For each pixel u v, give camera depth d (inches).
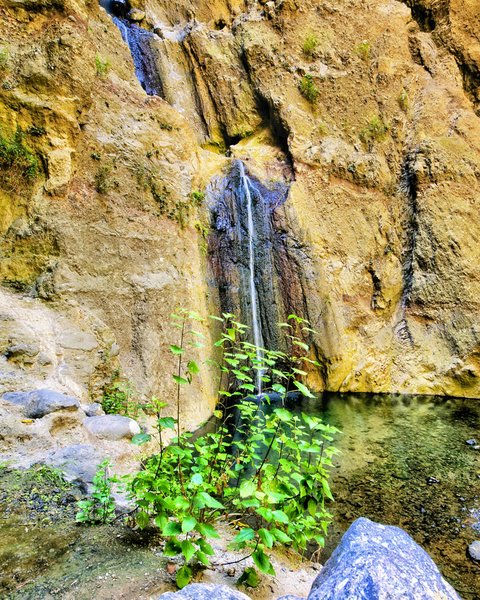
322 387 374.3
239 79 500.7
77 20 302.5
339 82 469.1
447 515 181.3
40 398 173.0
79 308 249.6
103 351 240.7
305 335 376.5
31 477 127.2
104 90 338.0
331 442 257.6
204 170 401.7
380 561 68.0
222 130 511.2
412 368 383.2
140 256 300.5
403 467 225.3
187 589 68.2
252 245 388.2
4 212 265.1
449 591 67.3
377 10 496.7
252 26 498.0
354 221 427.5
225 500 140.4
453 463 231.3
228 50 504.4
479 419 306.3
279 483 95.9
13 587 79.8
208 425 271.9
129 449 187.9
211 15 550.9
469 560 152.6
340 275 404.2
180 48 513.3
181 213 344.8
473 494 198.5
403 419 305.4
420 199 425.4
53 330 230.4
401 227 435.2
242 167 426.9
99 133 315.3
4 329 213.2
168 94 500.7
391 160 452.8
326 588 65.9
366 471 220.2
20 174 269.4
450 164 429.7
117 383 244.5
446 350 381.4
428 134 452.1
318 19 490.6
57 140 281.3
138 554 93.1
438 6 505.7
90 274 267.9
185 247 337.4
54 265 255.8
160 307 291.6
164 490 89.2
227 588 71.0
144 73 494.6
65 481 129.4
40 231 261.9
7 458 140.4
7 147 264.8
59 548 93.1
